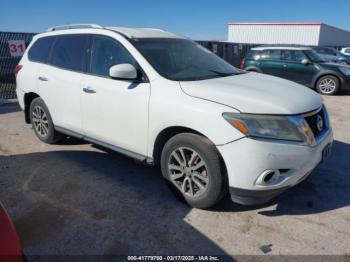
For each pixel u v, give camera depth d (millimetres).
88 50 4039
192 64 3773
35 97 5137
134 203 3365
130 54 3572
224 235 2848
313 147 2900
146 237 2830
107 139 3830
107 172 4098
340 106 8305
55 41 4617
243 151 2709
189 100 2998
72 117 4234
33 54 5008
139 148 3492
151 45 3719
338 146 5047
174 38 4164
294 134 2799
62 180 3883
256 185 2766
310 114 3006
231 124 2742
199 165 3035
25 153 4754
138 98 3344
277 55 11031
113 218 3104
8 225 1856
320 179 3883
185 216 3123
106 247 2711
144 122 3334
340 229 2928
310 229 2928
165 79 3273
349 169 4164
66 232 2898
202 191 3092
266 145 2689
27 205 3334
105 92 3664
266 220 3061
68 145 5086
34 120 5105
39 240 2793
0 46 9156
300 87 3619
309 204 3332
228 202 3355
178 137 3105
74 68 4172
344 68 10031
